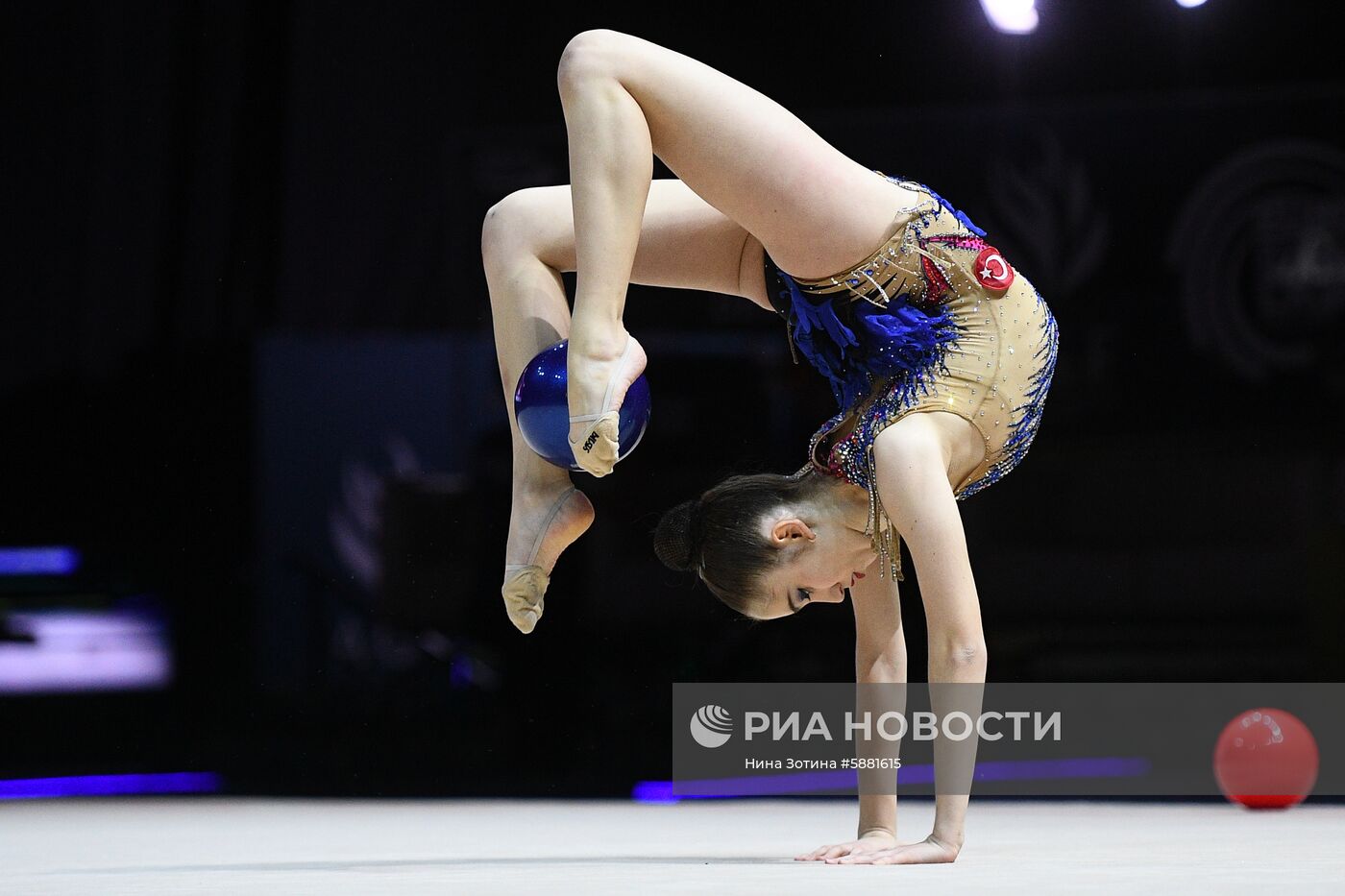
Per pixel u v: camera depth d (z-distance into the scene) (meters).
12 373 19.56
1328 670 18.16
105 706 19.62
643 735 19.12
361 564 19.91
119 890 5.20
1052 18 18.17
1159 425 18.47
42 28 18.89
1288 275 17.97
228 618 19.94
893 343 6.60
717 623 19.14
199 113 19.16
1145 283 18.31
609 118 6.30
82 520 19.92
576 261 6.36
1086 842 8.34
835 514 6.77
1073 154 18.34
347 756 19.47
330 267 19.30
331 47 19.02
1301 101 17.83
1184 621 18.61
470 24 18.89
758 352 19.17
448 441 19.97
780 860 6.73
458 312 19.16
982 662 6.35
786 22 18.66
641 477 19.38
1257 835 9.10
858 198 6.52
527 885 5.12
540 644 19.45
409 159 19.08
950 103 18.53
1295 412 18.12
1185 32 17.97
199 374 19.80
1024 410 6.68
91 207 19.33
